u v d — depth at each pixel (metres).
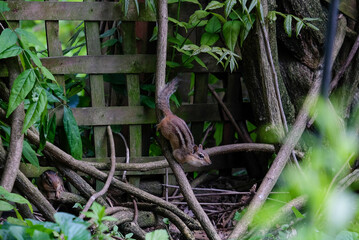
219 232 4.93
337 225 4.32
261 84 5.33
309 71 5.40
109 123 5.27
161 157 5.48
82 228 2.79
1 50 3.87
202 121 5.73
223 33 4.99
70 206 5.21
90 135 5.87
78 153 4.98
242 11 5.00
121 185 4.84
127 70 5.20
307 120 5.09
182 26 5.20
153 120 5.36
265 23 4.82
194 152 4.65
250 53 5.21
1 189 3.59
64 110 4.99
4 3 4.18
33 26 10.92
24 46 4.05
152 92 5.55
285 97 5.33
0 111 4.51
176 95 5.55
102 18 5.05
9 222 3.27
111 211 4.66
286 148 4.76
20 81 3.89
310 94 5.09
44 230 2.96
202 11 4.93
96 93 5.21
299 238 3.92
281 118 4.89
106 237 3.44
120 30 5.60
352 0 5.55
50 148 4.72
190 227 4.81
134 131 5.36
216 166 5.90
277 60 5.19
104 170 5.17
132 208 5.01
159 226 5.14
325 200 4.39
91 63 5.10
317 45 5.31
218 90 6.25
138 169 5.07
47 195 4.89
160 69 4.62
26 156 4.46
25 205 4.43
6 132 4.59
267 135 5.37
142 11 5.11
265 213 4.68
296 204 4.68
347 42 5.64
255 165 6.00
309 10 5.20
